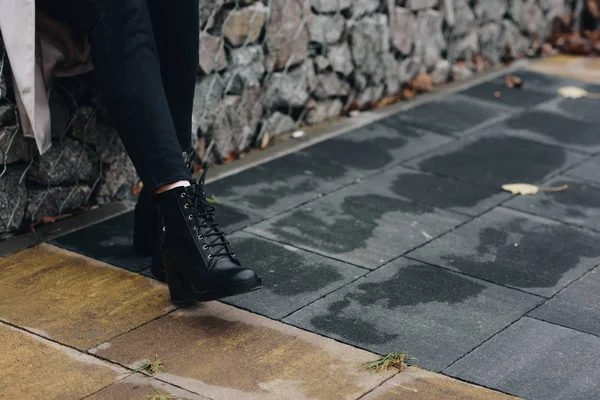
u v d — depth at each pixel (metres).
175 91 3.04
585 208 3.84
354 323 2.83
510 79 5.56
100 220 3.50
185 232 2.76
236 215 3.60
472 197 3.90
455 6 5.57
